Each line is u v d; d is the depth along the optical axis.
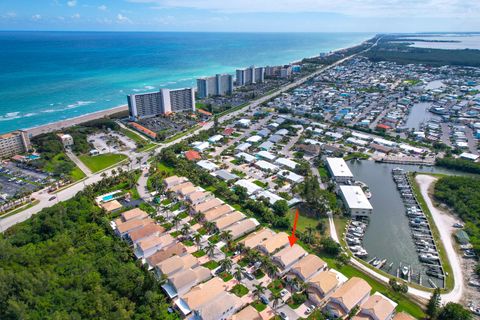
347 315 107.75
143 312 104.88
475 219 162.50
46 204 179.62
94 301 105.19
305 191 179.50
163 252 132.00
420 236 154.75
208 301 110.38
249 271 129.00
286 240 143.00
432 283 126.31
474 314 111.31
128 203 178.50
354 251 144.25
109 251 133.88
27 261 122.88
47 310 102.88
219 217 161.62
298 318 108.06
